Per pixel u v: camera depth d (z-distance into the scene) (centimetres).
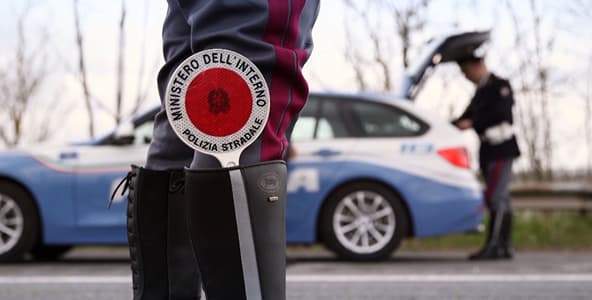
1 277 503
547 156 1059
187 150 146
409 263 623
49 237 644
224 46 131
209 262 130
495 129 661
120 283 457
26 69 1123
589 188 875
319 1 148
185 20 142
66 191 644
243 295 130
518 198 887
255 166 127
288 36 135
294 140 654
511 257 659
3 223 649
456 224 650
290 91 134
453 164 656
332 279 480
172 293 151
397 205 647
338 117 663
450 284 446
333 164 648
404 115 668
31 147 658
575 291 401
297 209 644
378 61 938
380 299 369
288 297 375
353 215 648
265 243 129
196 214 128
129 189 152
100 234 641
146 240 149
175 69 134
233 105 121
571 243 810
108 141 653
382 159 652
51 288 427
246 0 132
